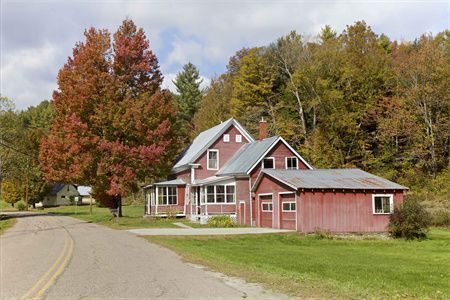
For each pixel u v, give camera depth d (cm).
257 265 1606
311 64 6088
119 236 2756
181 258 1714
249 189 4150
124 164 4469
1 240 2592
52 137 4628
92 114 4528
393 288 1231
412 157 5488
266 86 6412
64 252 1909
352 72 5753
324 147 5662
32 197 8625
